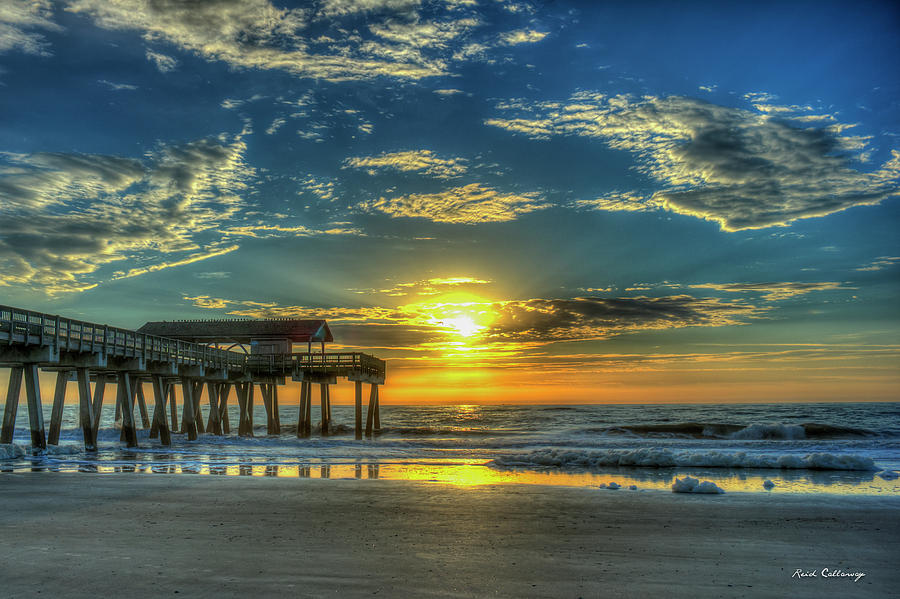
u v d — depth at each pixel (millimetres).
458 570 8039
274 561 8406
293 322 46906
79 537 9805
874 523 11203
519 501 13469
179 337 46031
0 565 8102
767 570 8164
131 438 31016
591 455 22500
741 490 15938
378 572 7914
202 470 20672
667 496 14211
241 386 45656
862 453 26344
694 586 7457
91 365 27547
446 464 23219
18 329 22969
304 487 15484
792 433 45156
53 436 28516
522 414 96500
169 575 7688
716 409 114250
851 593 7250
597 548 9281
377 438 44594
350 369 43062
